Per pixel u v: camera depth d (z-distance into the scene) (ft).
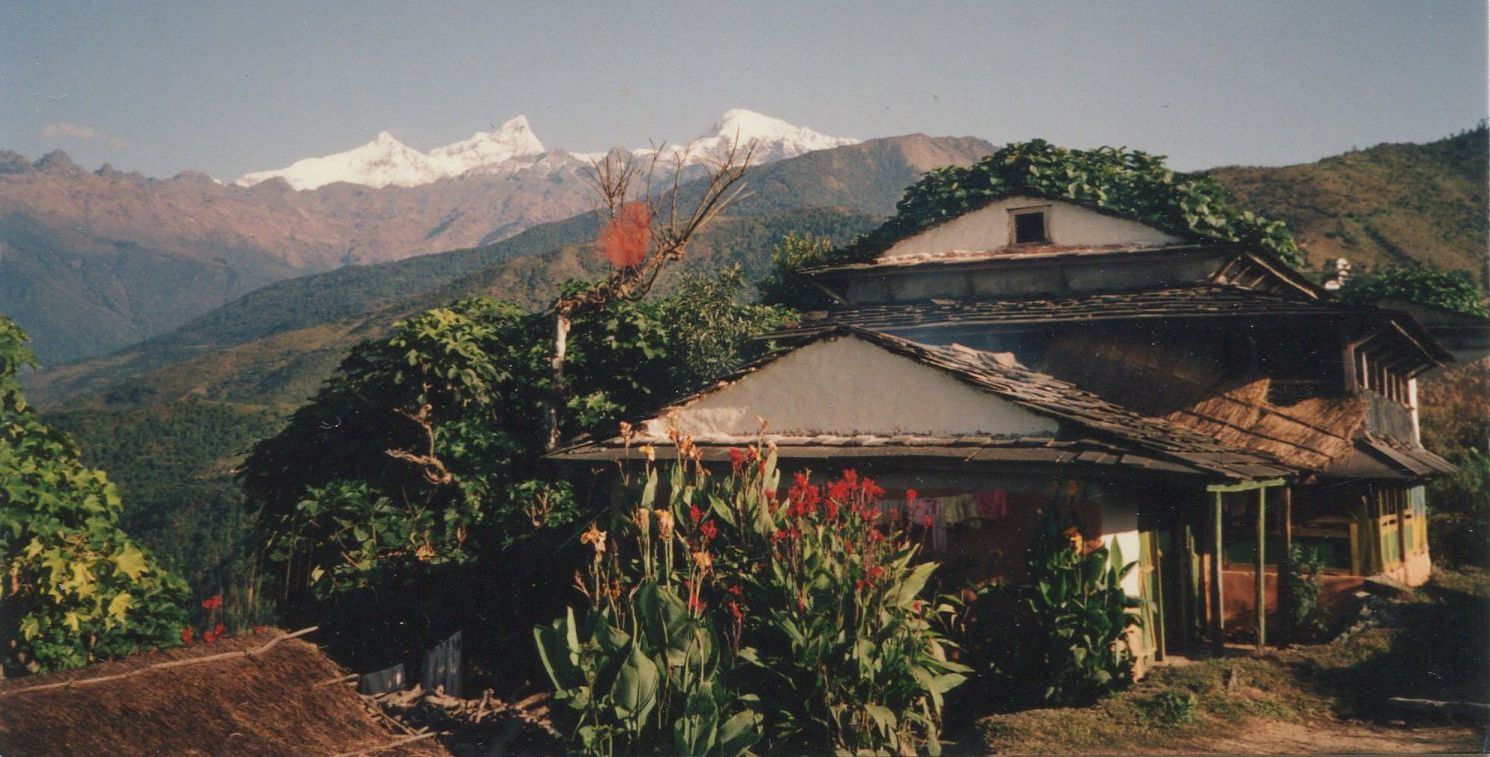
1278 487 45.73
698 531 30.42
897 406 40.98
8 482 32.19
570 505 46.01
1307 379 50.49
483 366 50.08
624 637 25.81
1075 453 35.65
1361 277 112.06
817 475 40.14
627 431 34.22
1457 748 27.86
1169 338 52.85
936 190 94.48
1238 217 90.63
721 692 25.44
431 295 621.72
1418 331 54.13
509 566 45.01
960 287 66.54
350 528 45.11
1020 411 38.37
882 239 94.27
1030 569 34.32
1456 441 89.20
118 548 35.19
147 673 22.99
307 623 44.42
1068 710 32.07
